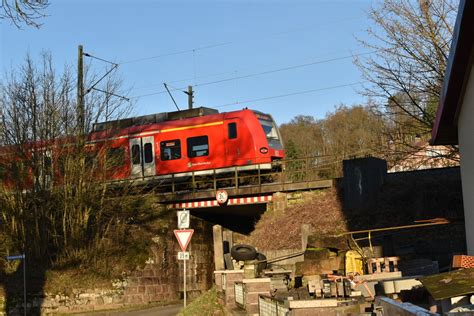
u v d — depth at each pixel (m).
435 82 20.66
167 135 29.84
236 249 18.69
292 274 17.58
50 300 24.80
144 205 29.17
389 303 4.95
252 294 11.74
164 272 27.77
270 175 27.88
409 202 22.59
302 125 85.75
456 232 19.75
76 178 26.98
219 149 28.59
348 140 72.69
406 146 22.89
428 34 20.52
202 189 29.50
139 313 23.34
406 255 15.48
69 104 27.66
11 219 26.67
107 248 26.83
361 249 15.44
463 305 5.89
